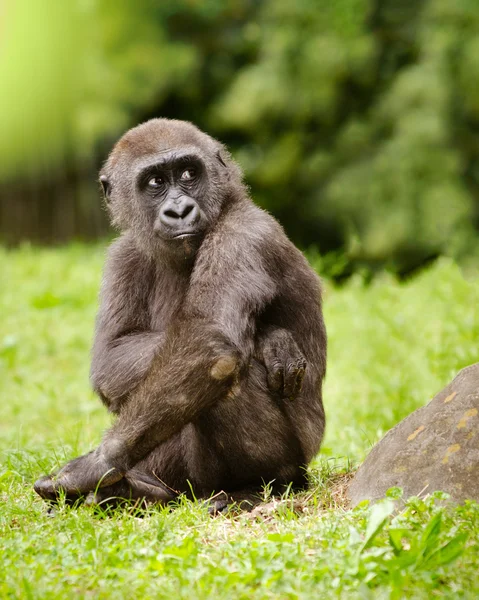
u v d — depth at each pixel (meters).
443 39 37.31
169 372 10.90
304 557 9.34
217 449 12.03
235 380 11.08
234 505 11.67
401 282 31.91
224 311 11.30
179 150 12.62
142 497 11.66
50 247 45.56
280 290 12.45
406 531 9.56
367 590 8.45
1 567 9.31
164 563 9.27
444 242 35.94
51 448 15.27
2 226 46.22
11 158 44.81
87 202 46.44
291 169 40.47
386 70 39.72
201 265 11.78
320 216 39.81
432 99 37.03
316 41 39.19
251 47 42.34
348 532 9.86
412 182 36.88
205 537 10.29
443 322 22.83
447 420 11.05
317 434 12.69
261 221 12.28
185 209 12.23
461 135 37.53
